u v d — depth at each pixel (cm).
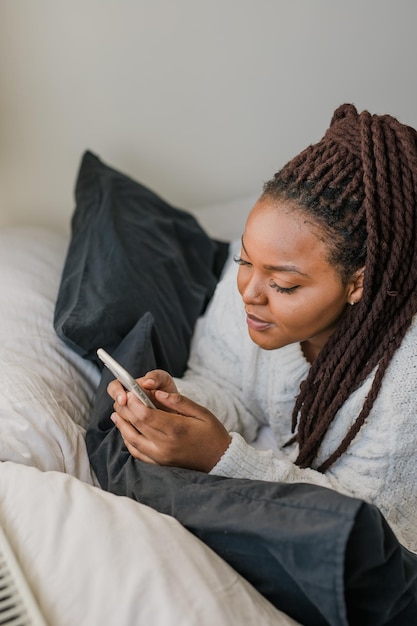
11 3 136
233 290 108
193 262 131
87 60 145
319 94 164
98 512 67
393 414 81
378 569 63
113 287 105
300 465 91
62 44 142
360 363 84
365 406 82
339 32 158
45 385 90
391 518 84
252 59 155
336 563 58
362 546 60
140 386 79
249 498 68
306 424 90
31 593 58
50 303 109
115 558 62
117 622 57
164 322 108
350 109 83
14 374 88
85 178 134
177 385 98
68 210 158
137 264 112
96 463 85
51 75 144
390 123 77
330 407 85
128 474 79
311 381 88
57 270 121
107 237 115
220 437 80
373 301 79
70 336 97
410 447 81
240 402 104
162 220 129
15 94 144
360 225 74
